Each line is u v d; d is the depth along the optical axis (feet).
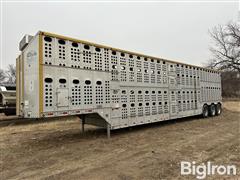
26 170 14.14
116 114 24.44
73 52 20.59
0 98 38.34
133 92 26.63
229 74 106.63
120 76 25.11
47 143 21.99
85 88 21.38
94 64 22.35
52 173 13.50
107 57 23.75
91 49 22.18
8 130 30.68
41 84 18.12
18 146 20.85
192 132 26.45
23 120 40.55
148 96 28.66
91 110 21.80
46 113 18.30
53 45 19.15
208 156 16.28
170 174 12.82
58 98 19.16
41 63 18.20
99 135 25.52
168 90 32.14
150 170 13.55
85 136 25.20
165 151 17.87
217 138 22.68
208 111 43.14
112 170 13.75
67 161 15.87
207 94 42.63
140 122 27.27
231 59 99.19
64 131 29.25
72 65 20.42
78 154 17.69
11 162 15.85
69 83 20.10
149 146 19.75
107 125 23.59
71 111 20.08
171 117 32.35
